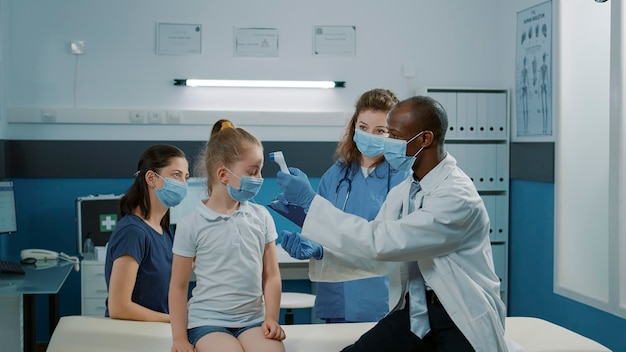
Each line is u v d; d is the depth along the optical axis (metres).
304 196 2.03
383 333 2.00
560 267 4.05
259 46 4.60
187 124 4.53
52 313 3.79
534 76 4.32
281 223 4.66
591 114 3.93
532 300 4.41
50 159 4.43
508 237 4.69
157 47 4.50
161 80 4.52
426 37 4.77
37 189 4.45
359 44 4.70
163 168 2.52
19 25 4.39
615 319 3.57
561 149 4.01
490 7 4.82
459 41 4.80
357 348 2.01
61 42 4.43
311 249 2.20
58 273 3.55
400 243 1.85
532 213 4.41
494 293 1.92
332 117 4.64
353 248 1.92
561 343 2.31
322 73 4.67
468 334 1.84
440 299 1.88
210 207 2.06
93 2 4.45
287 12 4.62
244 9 4.58
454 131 4.60
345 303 2.51
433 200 1.86
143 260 2.50
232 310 2.01
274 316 2.03
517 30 4.54
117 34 4.48
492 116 4.64
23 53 4.40
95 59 4.46
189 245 2.00
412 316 1.95
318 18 4.65
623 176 3.46
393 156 1.91
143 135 4.52
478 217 1.89
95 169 4.47
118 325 2.35
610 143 3.49
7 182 3.98
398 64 4.74
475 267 1.91
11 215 3.99
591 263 3.93
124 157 4.50
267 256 2.12
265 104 4.62
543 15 4.20
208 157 2.05
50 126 4.44
